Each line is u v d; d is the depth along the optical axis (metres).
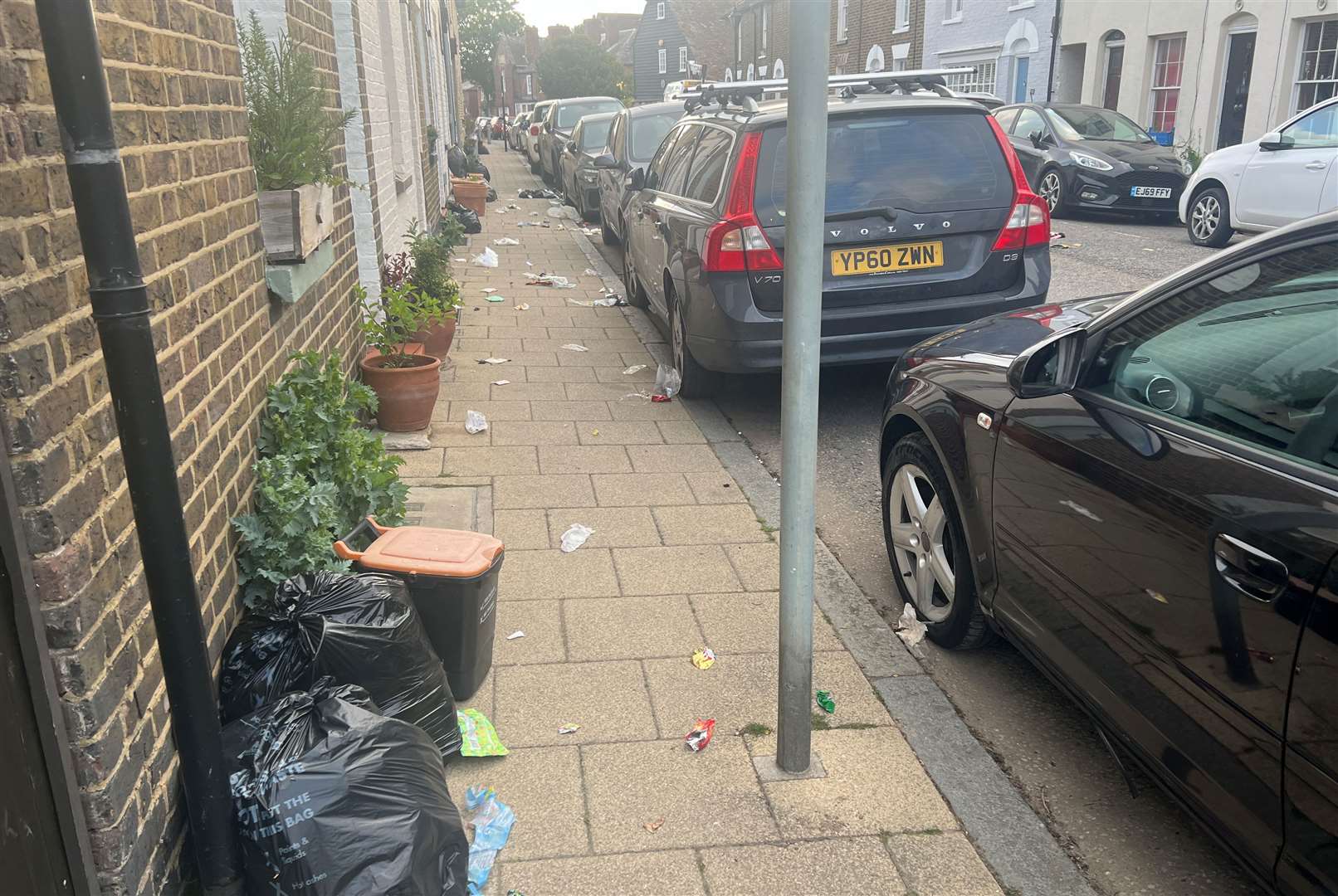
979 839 2.82
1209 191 12.27
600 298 10.29
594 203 16.66
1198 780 2.44
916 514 3.90
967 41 26.86
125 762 2.10
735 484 5.35
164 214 2.55
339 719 2.40
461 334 8.64
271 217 3.69
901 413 3.97
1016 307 5.96
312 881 2.19
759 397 6.91
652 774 3.06
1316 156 10.91
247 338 3.36
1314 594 2.05
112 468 2.15
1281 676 2.14
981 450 3.37
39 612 1.87
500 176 27.77
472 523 4.81
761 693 3.47
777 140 5.84
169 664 2.05
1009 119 16.86
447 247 8.78
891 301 5.82
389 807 2.28
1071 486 2.90
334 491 3.39
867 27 33.12
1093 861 2.78
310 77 4.46
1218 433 2.49
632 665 3.63
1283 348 2.41
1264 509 2.23
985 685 3.59
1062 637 2.99
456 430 6.14
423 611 3.21
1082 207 14.91
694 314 6.17
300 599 2.84
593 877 2.66
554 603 4.07
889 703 3.45
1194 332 2.69
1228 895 2.66
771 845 2.78
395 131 9.68
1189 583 2.42
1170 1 19.75
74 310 2.01
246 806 2.22
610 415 6.50
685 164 7.41
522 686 3.50
